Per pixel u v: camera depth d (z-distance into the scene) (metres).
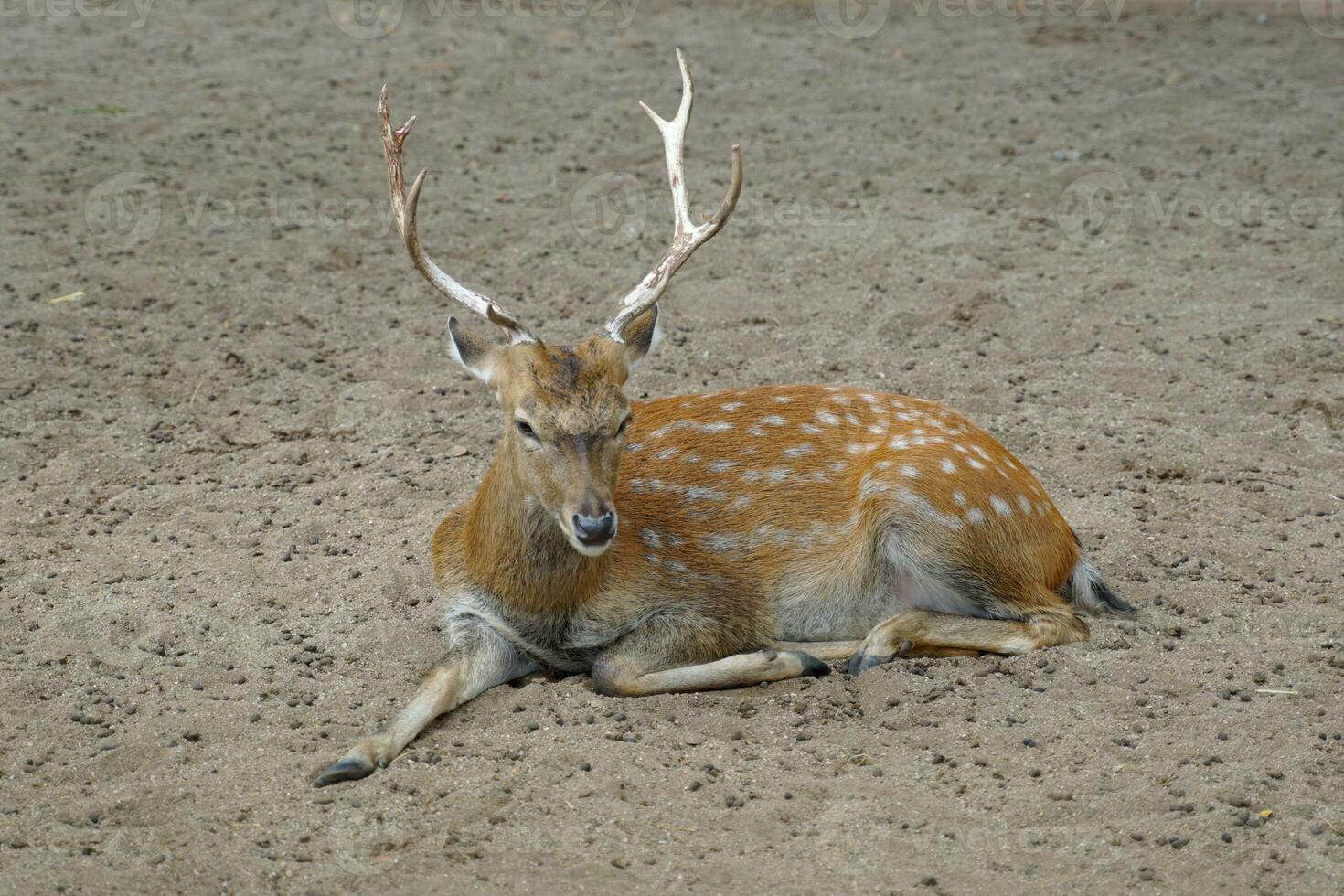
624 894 6.58
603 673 8.53
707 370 13.29
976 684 8.43
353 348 13.83
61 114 20.11
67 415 12.34
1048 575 9.11
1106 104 20.97
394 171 9.16
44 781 7.48
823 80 22.55
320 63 23.30
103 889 6.61
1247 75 22.14
